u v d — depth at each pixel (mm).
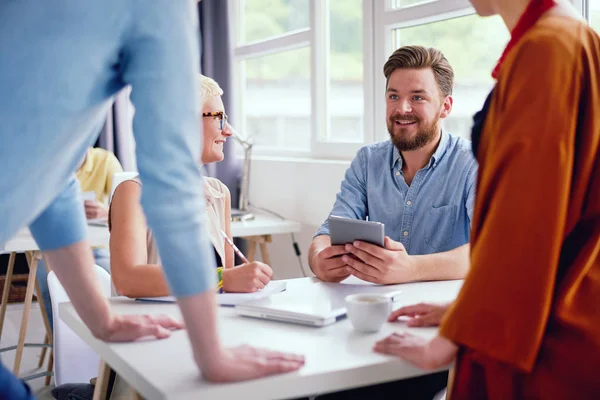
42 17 965
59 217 1317
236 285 1740
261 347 1288
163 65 1027
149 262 1887
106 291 2016
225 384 1100
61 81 981
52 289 1955
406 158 2303
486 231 1149
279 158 3930
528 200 1120
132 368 1187
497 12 1299
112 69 1053
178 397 1064
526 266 1120
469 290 1149
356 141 3492
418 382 1875
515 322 1122
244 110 4477
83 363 1990
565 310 1158
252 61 4336
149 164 1038
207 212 1982
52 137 1007
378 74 3254
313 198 3523
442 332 1169
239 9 4430
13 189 1006
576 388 1146
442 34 2951
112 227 1783
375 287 1815
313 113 3709
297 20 3906
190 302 1065
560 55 1141
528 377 1160
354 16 3436
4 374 1015
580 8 2377
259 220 3572
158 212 1039
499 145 1156
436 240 2268
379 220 2348
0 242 1044
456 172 2250
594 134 1161
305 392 1146
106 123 4336
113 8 992
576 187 1161
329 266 1882
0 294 4371
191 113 1059
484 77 2771
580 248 1179
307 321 1445
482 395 1211
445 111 2277
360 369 1184
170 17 1031
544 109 1126
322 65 3662
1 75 960
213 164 4156
